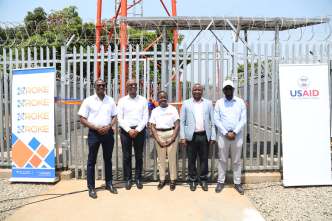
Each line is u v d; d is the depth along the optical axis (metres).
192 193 5.79
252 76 6.54
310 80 6.18
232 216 4.82
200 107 5.87
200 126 5.85
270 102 6.82
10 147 7.22
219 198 5.54
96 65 6.58
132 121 5.81
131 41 13.57
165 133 5.93
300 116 6.14
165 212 4.96
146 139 6.77
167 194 5.74
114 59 6.57
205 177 5.99
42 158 6.39
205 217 4.79
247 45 6.52
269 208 5.14
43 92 6.42
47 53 6.72
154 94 6.55
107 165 5.88
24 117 6.48
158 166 6.43
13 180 6.42
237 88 6.50
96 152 5.69
